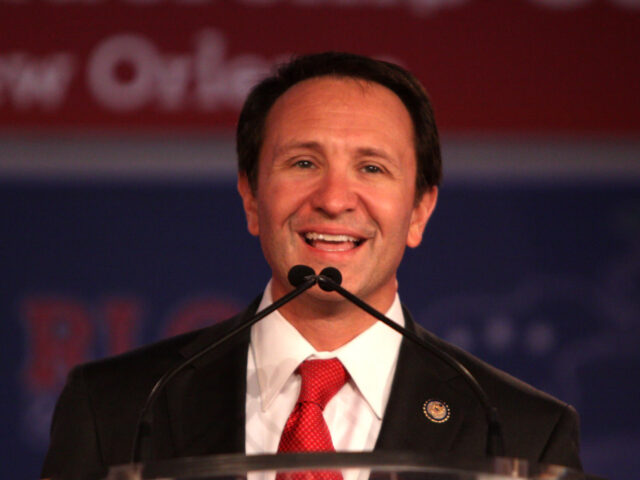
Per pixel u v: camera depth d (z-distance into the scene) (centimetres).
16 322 1256
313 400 672
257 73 1264
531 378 1262
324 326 699
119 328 1262
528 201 1277
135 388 703
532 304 1268
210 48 1267
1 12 1264
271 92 739
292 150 692
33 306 1259
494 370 728
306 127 691
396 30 1270
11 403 1250
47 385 1253
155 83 1272
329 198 669
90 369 727
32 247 1264
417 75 1272
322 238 686
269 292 734
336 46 1266
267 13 1265
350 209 677
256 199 752
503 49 1279
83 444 682
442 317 1262
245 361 709
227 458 441
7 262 1261
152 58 1269
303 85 720
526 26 1281
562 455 677
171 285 1270
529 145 1279
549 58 1282
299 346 699
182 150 1275
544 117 1280
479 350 1262
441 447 666
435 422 677
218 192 1278
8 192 1267
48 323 1259
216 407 687
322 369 689
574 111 1281
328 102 702
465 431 675
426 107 748
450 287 1266
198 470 436
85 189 1273
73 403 705
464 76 1274
